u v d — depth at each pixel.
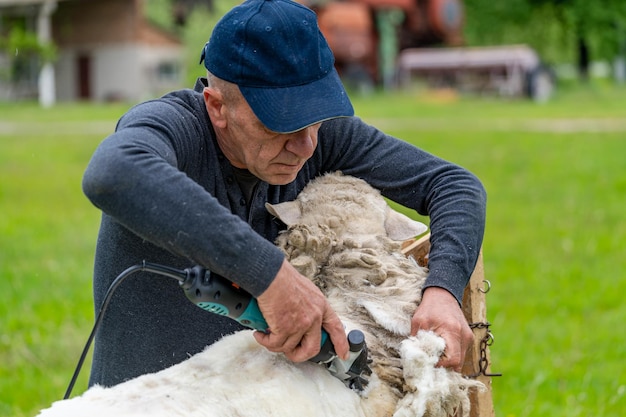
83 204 13.46
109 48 41.97
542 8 48.06
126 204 2.64
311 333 2.78
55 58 39.25
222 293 2.75
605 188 14.70
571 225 11.79
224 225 2.64
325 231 3.31
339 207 3.40
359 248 3.31
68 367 6.63
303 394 2.90
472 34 48.53
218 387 2.83
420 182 3.56
